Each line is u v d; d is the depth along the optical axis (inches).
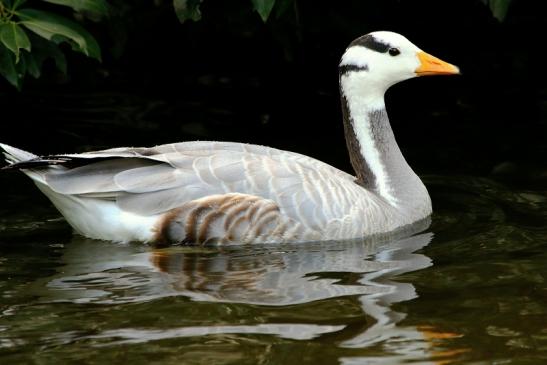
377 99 577.0
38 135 690.8
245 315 421.7
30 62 660.7
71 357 383.2
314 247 511.8
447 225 546.6
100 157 508.7
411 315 421.4
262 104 769.6
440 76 831.7
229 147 544.7
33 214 557.6
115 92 789.9
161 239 513.0
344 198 526.3
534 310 426.6
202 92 794.8
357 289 450.9
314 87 807.1
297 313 423.5
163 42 867.4
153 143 676.7
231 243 513.7
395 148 577.9
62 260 489.7
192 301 437.1
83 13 688.4
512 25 885.8
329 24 801.6
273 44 868.6
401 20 859.4
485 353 386.9
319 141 694.5
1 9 608.1
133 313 424.2
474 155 663.1
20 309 428.1
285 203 512.7
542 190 596.1
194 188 510.6
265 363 378.6
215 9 794.8
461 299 438.6
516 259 487.8
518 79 814.5
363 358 382.0
